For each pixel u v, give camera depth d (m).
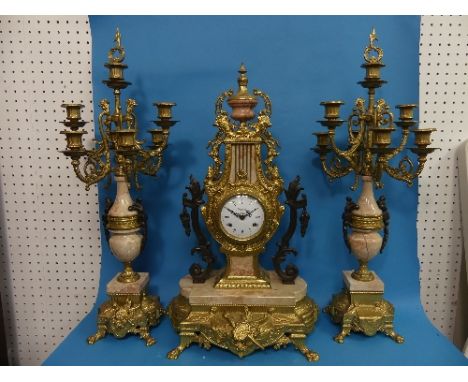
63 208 1.57
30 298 1.64
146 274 1.47
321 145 1.35
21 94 1.49
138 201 1.39
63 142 1.53
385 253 1.57
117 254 1.34
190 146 1.51
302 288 1.31
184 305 1.35
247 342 1.20
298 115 1.48
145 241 1.38
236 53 1.46
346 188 1.52
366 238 1.31
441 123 1.49
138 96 1.49
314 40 1.45
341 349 1.28
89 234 1.59
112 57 1.30
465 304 1.61
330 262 1.57
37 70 1.48
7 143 1.53
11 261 1.61
